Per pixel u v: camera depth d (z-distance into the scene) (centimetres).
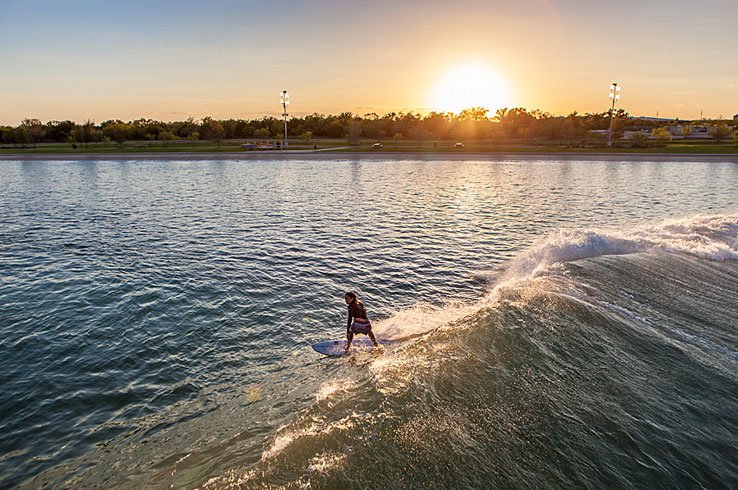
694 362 791
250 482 541
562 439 588
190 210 2731
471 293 1392
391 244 1956
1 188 3666
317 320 1194
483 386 718
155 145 10281
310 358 985
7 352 1007
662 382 727
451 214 2622
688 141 10831
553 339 873
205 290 1393
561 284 1189
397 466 547
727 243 1642
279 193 3450
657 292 1132
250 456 612
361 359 962
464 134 13712
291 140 12219
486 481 520
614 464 545
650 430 608
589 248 1647
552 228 2248
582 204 2938
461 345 861
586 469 538
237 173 4934
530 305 1042
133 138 12912
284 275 1543
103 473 645
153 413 796
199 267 1616
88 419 782
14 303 1277
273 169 5391
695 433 604
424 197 3259
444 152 7831
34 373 925
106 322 1163
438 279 1520
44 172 5038
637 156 6612
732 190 3484
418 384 734
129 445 708
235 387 874
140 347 1038
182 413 792
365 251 1845
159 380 905
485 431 609
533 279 1254
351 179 4391
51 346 1037
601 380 732
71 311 1228
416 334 1084
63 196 3253
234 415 769
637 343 859
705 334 902
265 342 1069
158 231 2169
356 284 1465
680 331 914
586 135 12481
